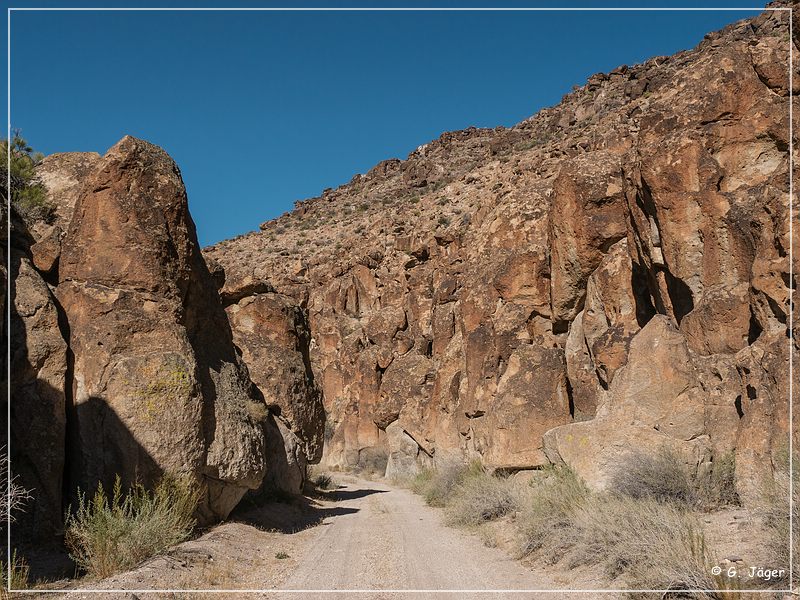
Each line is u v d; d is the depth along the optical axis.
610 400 15.03
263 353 26.83
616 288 18.08
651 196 15.34
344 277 69.75
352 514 22.20
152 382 13.98
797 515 8.45
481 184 76.44
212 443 15.02
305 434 27.16
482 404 23.73
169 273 15.40
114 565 10.88
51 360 13.23
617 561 9.88
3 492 11.72
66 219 17.75
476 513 17.78
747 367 12.18
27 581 10.02
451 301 38.69
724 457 12.95
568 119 84.44
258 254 96.62
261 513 18.73
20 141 18.42
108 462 13.41
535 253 23.80
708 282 14.40
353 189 130.00
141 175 15.61
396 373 39.84
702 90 15.50
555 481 14.42
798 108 12.12
